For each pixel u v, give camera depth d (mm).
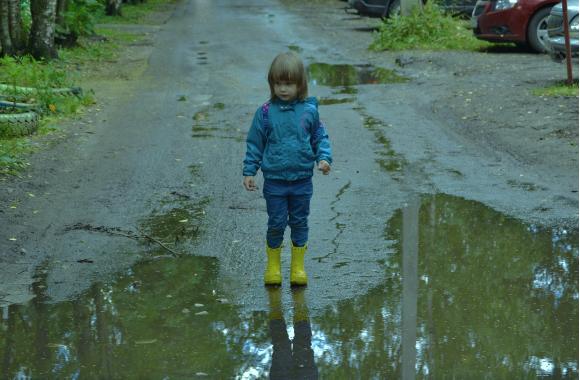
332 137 9938
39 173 8148
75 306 4930
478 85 13430
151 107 12211
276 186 5203
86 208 7031
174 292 5164
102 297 5078
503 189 7461
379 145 9461
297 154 5160
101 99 12906
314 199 7277
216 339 4449
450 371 4016
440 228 6402
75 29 19297
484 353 4215
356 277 5395
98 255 5859
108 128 10641
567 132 9500
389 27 19906
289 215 5281
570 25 14039
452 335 4445
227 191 7586
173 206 7125
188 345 4371
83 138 9977
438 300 4965
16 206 6980
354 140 9750
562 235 6172
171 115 11531
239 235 6328
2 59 14609
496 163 8438
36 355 4258
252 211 6957
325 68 16469
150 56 18828
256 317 4758
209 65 17109
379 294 5086
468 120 10703
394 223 6559
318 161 5258
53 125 10664
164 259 5797
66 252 5910
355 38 22234
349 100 12609
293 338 4453
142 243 6145
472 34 20578
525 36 17594
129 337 4480
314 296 5082
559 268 5484
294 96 5164
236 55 18766
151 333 4531
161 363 4152
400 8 21453
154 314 4805
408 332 4488
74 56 18172
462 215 6723
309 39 22094
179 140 9867
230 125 10797
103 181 7945
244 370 4070
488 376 3959
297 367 4098
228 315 4793
